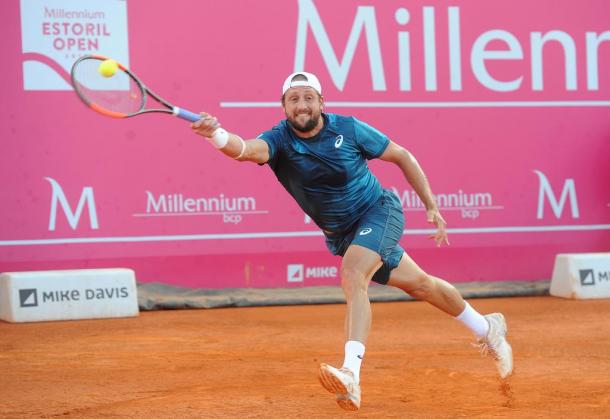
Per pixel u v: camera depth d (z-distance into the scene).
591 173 26.89
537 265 26.55
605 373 13.70
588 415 10.89
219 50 24.81
